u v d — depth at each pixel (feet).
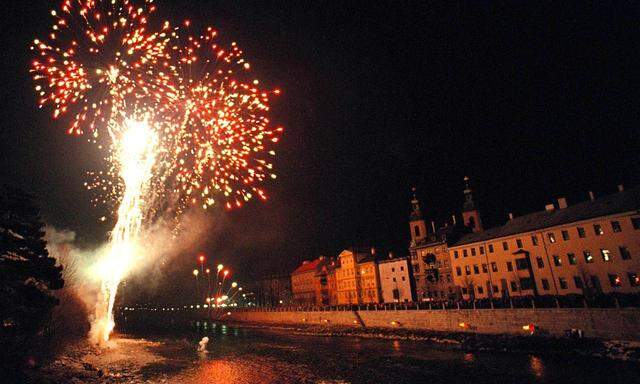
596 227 149.89
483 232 209.26
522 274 175.52
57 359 116.47
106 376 107.65
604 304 115.03
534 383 86.94
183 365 125.80
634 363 92.32
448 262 221.25
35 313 91.66
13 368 90.84
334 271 312.29
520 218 196.24
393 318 179.63
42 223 94.17
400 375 102.22
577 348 106.52
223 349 159.94
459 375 97.86
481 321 143.13
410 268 252.42
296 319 247.91
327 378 103.81
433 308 162.91
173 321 329.72
